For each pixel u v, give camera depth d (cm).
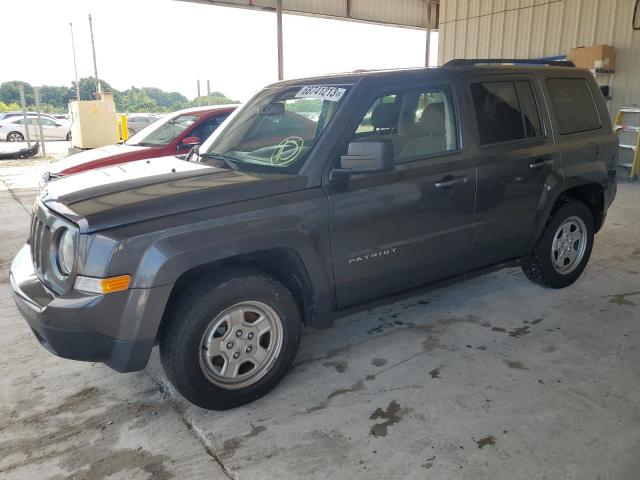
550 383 299
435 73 343
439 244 341
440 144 342
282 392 296
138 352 247
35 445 254
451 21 1323
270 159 313
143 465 240
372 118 313
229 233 258
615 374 308
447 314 396
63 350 247
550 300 418
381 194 307
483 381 303
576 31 1058
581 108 429
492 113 366
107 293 238
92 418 276
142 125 2345
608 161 440
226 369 274
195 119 713
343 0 1688
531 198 385
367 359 331
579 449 243
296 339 297
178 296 265
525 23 1149
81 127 1425
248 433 261
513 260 398
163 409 283
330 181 292
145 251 242
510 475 227
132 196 263
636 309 398
